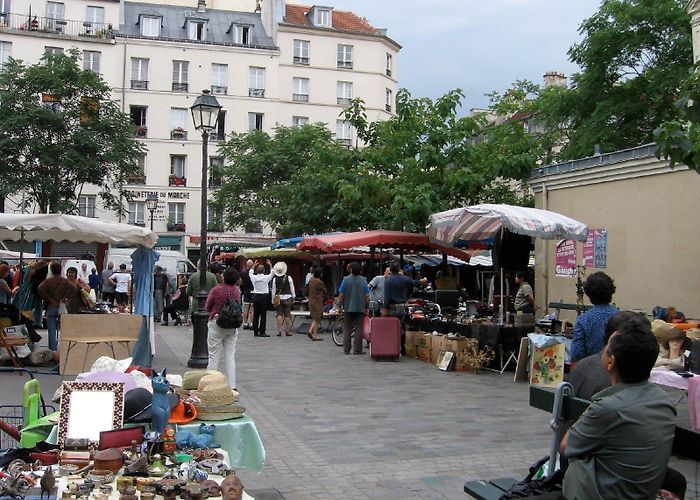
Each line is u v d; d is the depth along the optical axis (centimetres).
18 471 377
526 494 394
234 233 4700
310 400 982
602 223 1373
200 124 1288
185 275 2694
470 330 1300
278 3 5144
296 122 5100
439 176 1939
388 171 2075
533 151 2370
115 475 374
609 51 2781
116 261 2991
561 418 432
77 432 423
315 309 1792
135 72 4719
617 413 309
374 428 812
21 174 3027
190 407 487
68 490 341
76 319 1138
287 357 1454
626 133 2712
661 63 2727
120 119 3198
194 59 4844
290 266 3098
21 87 2994
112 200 3391
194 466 388
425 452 707
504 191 2269
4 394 939
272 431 794
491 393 1046
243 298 2120
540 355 1021
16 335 1196
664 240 1213
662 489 372
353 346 1606
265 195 3831
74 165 3023
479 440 756
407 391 1061
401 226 1970
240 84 4944
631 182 1296
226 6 5516
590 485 312
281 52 5059
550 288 1527
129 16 4903
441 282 1725
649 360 317
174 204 4762
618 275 1324
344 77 5222
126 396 448
